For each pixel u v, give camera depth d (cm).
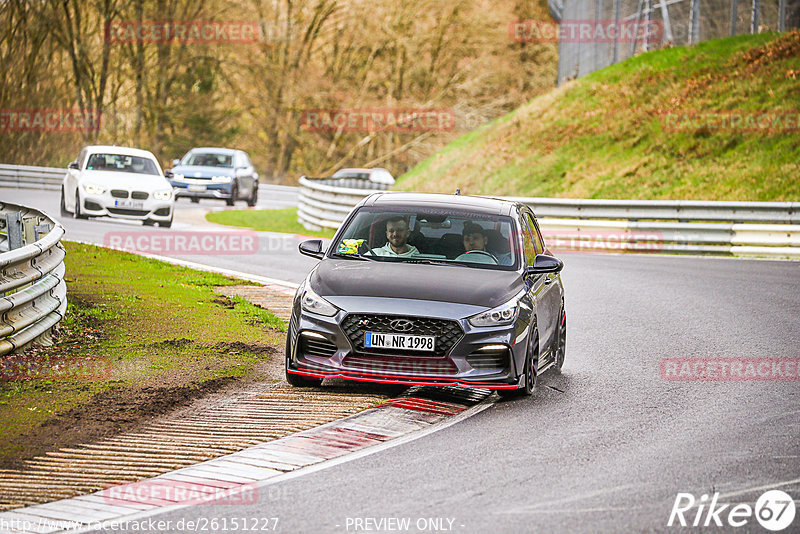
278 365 2109
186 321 2498
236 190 7212
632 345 2462
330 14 13350
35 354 2064
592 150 7144
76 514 1226
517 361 1806
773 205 4591
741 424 1692
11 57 11531
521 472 1401
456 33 13075
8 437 1536
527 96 12825
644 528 1174
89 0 12006
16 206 3291
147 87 12256
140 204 5028
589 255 4597
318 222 5609
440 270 1931
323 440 1570
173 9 12125
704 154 6419
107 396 1784
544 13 13412
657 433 1627
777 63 6988
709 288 3472
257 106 13012
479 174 7731
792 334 2609
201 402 1795
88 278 3084
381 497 1288
